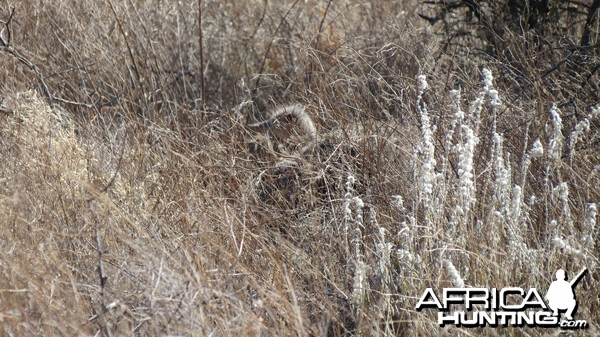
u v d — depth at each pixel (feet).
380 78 47.39
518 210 33.27
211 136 45.06
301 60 58.18
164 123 47.93
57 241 35.35
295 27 64.59
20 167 39.55
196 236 36.52
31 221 35.83
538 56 52.39
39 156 39.32
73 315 30.14
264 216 39.78
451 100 43.45
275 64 62.28
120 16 58.03
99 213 36.22
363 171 40.78
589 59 51.44
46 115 42.22
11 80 48.80
